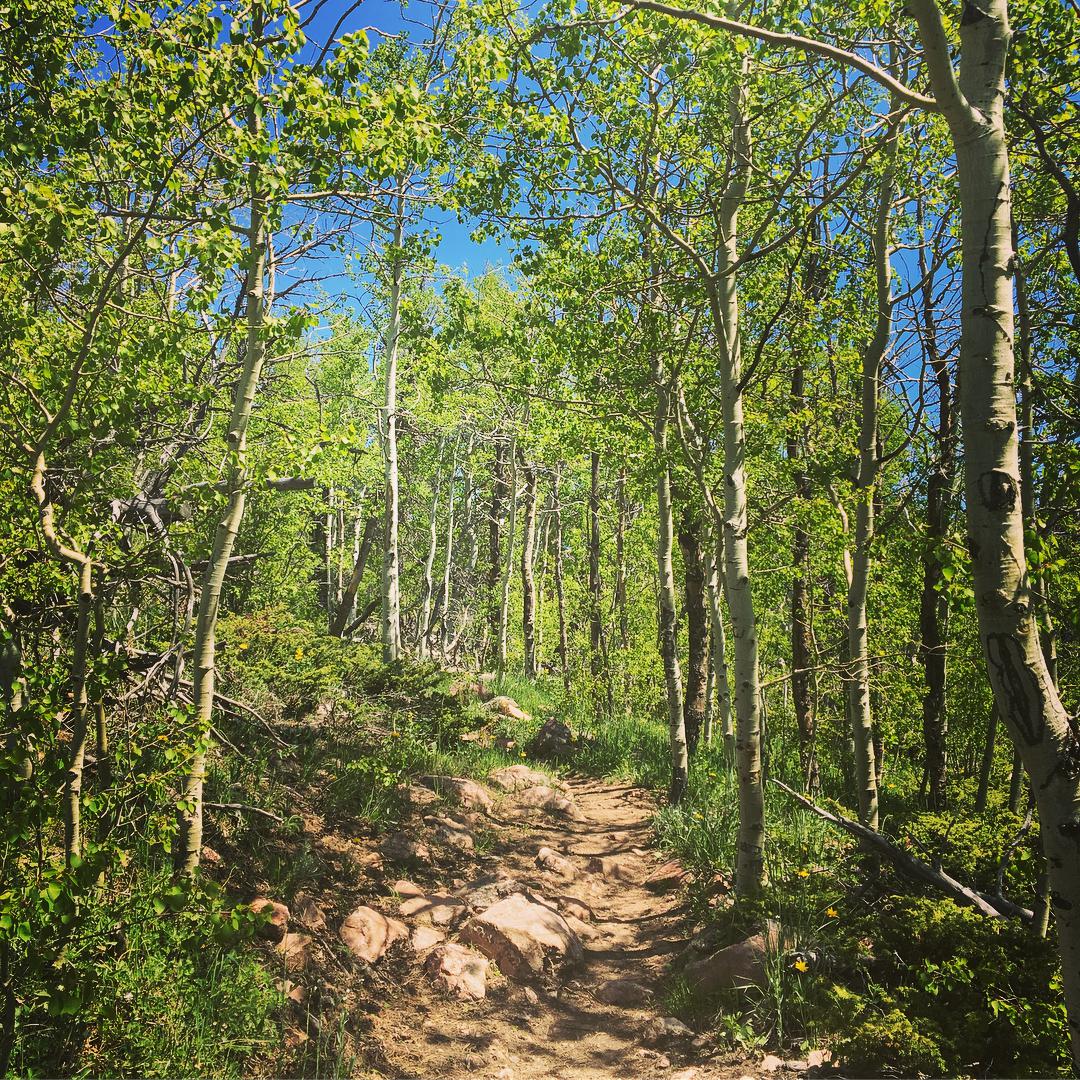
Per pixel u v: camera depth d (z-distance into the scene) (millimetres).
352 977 5285
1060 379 5066
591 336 8922
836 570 10578
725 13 6668
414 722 10102
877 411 9656
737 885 6566
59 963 3225
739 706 6672
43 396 4113
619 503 21219
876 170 7871
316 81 4500
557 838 9094
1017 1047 4301
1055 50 5363
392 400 14930
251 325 5176
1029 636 2658
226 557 5383
